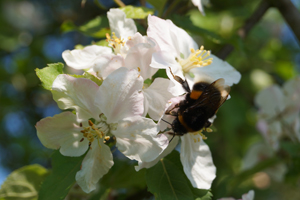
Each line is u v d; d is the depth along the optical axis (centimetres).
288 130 31
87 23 26
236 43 27
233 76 24
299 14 29
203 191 22
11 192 25
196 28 27
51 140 21
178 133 22
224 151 37
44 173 26
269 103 31
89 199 25
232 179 30
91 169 21
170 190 22
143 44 21
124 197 26
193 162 23
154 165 22
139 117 21
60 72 21
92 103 21
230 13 34
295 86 31
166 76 23
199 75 23
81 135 21
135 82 21
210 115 23
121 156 29
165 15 26
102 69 21
